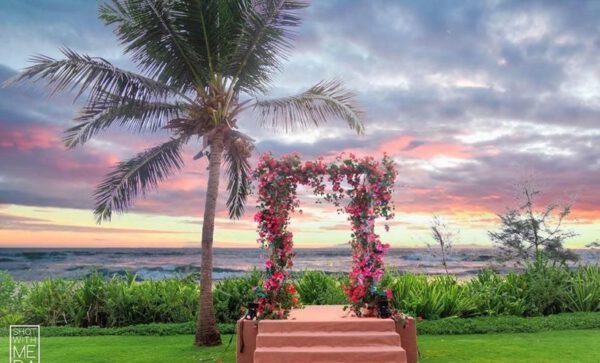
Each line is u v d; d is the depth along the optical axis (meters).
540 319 11.84
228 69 10.38
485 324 11.27
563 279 13.55
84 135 10.53
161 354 9.03
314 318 8.01
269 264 8.32
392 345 7.44
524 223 15.58
